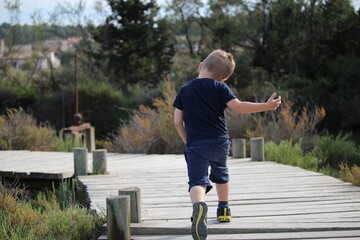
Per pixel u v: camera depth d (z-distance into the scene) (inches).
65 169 349.1
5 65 1089.4
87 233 207.5
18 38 1109.7
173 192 267.7
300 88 916.6
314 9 982.4
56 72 1099.9
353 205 227.0
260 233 186.7
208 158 173.2
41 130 555.5
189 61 1015.6
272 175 316.8
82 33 1181.7
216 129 174.9
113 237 183.5
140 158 435.2
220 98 175.8
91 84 991.6
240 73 904.9
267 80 949.8
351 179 290.2
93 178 318.3
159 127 525.3
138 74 1136.2
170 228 192.4
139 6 1144.8
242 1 1085.8
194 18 1171.9
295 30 1000.2
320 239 176.9
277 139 498.9
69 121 972.6
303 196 248.2
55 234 208.1
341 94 896.9
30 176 334.3
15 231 212.2
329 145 512.7
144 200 247.1
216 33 1122.7
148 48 1149.7
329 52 989.2
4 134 530.0
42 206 294.7
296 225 190.5
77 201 296.8
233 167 355.3
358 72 898.1
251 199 243.0
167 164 389.1
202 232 154.2
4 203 234.1
